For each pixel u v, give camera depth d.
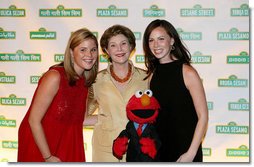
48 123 2.11
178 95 2.11
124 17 2.42
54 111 2.09
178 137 2.15
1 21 2.50
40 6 2.46
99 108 2.25
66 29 2.46
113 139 2.21
